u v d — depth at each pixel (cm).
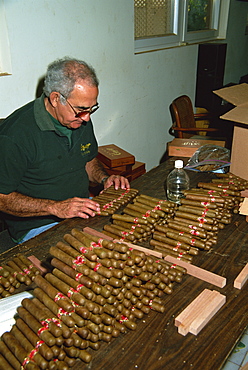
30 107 174
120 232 140
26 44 217
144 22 337
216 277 118
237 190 166
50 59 236
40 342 88
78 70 150
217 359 91
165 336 98
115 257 102
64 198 192
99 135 302
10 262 127
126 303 101
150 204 156
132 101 332
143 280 105
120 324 99
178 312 106
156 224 145
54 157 178
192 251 130
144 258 106
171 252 132
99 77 283
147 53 334
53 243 142
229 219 150
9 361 89
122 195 176
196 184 188
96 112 291
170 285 114
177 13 368
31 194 184
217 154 208
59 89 150
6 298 106
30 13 213
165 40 362
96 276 98
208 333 99
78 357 92
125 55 305
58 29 235
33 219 186
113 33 284
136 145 358
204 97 437
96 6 260
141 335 99
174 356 92
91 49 267
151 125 374
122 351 94
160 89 371
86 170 218
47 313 94
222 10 451
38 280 105
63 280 103
